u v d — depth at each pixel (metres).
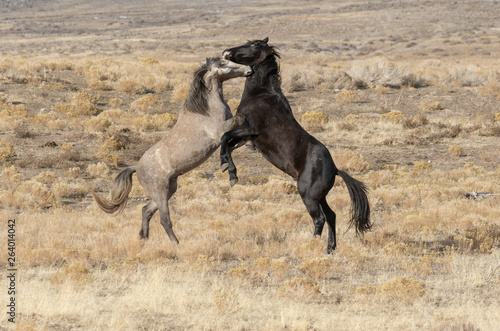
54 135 51.56
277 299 15.79
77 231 26.25
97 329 12.42
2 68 73.44
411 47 191.88
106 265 20.41
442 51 174.50
